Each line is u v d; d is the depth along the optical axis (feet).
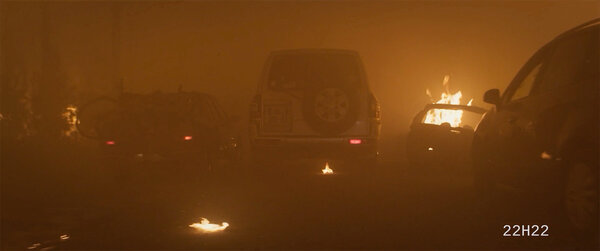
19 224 34.22
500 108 37.99
